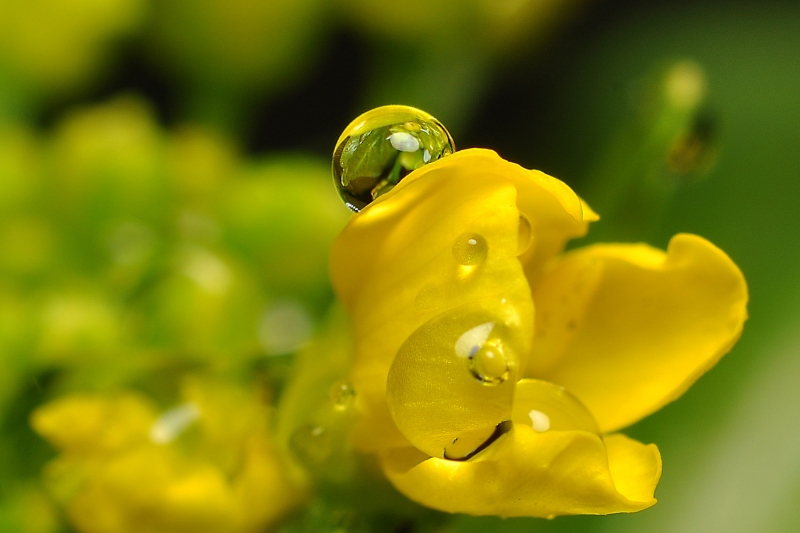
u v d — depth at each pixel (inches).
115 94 4.5
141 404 2.6
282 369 2.6
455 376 2.1
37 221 3.3
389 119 2.3
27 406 2.7
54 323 2.9
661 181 2.9
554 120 4.7
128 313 3.0
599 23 4.9
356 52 4.9
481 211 2.1
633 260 2.3
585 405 2.3
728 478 3.4
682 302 2.3
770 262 3.8
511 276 2.1
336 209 3.4
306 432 2.4
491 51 4.0
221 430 2.5
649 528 3.3
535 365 2.3
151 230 3.3
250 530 2.5
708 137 2.9
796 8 4.7
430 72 3.9
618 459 2.2
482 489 2.2
